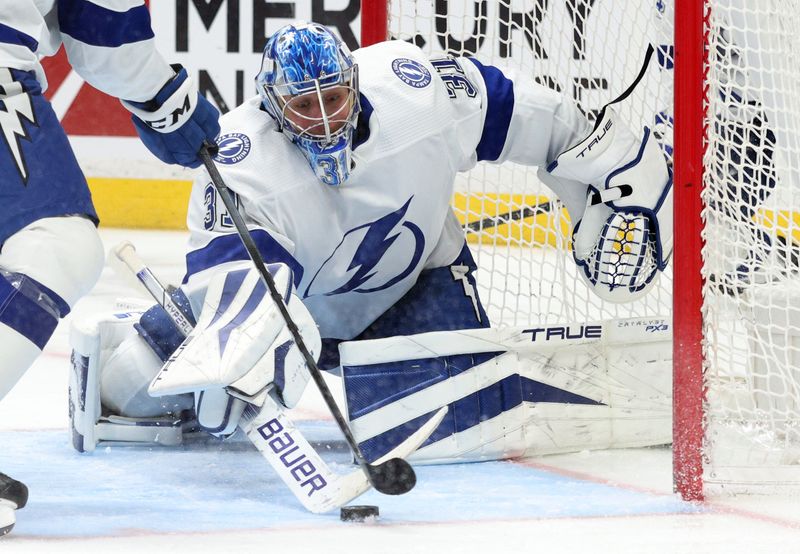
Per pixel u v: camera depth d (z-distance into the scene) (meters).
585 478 7.07
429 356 7.41
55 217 5.72
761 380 7.66
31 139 5.66
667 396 8.11
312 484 6.18
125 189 23.69
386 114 7.42
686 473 6.39
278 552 5.24
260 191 7.16
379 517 5.98
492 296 14.21
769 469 6.59
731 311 7.01
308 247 7.42
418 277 8.49
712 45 6.41
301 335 6.50
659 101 9.15
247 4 23.30
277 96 7.04
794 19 7.18
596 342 7.89
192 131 6.62
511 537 5.55
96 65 6.12
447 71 7.95
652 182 7.99
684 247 6.36
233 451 8.08
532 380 7.71
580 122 8.25
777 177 7.68
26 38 5.76
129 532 5.65
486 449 7.52
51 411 9.46
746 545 5.40
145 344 8.09
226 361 6.28
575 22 9.45
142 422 8.17
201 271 7.02
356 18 23.19
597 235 8.15
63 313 5.75
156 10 23.33
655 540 5.48
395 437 7.32
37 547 5.30
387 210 7.50
